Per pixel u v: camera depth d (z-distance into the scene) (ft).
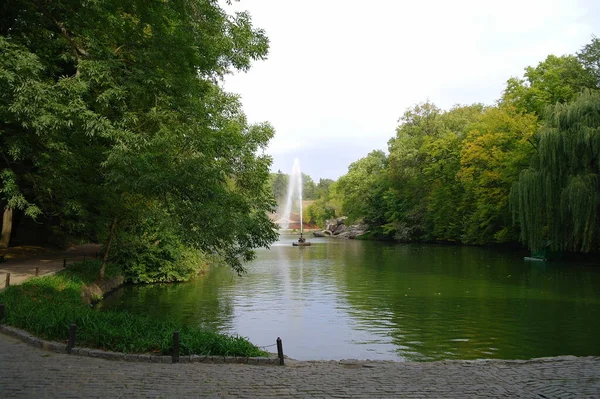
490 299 70.33
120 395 21.75
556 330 51.67
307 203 483.92
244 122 77.20
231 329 52.95
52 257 94.79
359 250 178.09
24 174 65.92
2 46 41.06
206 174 44.39
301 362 29.68
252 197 64.49
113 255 89.92
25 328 34.47
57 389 22.47
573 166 107.24
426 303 67.82
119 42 49.75
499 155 150.10
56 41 53.11
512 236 155.63
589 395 22.40
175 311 62.95
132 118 44.55
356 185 287.89
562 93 140.05
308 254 161.17
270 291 79.97
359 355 43.09
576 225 103.65
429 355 42.88
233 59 51.52
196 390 22.74
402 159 216.95
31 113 40.45
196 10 46.68
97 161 53.11
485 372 26.84
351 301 69.92
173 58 47.96
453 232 195.31
